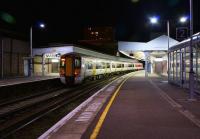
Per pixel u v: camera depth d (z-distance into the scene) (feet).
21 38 180.14
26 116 44.96
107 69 159.33
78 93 79.97
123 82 107.86
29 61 174.50
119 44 140.26
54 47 172.76
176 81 86.02
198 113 38.06
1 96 66.44
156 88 79.77
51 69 211.20
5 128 36.01
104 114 37.63
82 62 106.01
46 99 65.36
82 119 35.01
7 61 157.99
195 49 62.95
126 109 41.91
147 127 29.68
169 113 38.17
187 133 26.91
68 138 25.94
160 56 166.09
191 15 55.67
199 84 59.98
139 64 325.83
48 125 38.65
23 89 78.38
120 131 27.99
